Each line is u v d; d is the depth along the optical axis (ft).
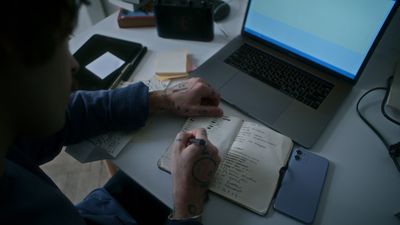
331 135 2.27
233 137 2.21
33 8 0.90
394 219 1.86
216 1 3.40
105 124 2.21
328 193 1.97
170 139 2.25
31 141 1.91
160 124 2.34
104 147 2.19
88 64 2.77
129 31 3.24
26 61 0.96
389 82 2.56
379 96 2.53
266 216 1.85
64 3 0.98
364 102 2.49
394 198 1.94
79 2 1.08
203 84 2.39
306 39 2.60
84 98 2.21
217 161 1.97
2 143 1.20
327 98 2.48
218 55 2.85
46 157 2.10
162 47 3.05
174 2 2.86
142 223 2.47
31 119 1.22
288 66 2.73
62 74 1.16
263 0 2.67
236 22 3.29
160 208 2.54
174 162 1.96
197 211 1.82
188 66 2.80
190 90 2.36
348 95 2.53
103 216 2.10
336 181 2.02
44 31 0.95
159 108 2.34
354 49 2.38
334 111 2.40
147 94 2.31
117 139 2.23
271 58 2.81
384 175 2.05
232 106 2.47
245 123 2.30
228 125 2.29
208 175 1.90
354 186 2.00
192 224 1.73
